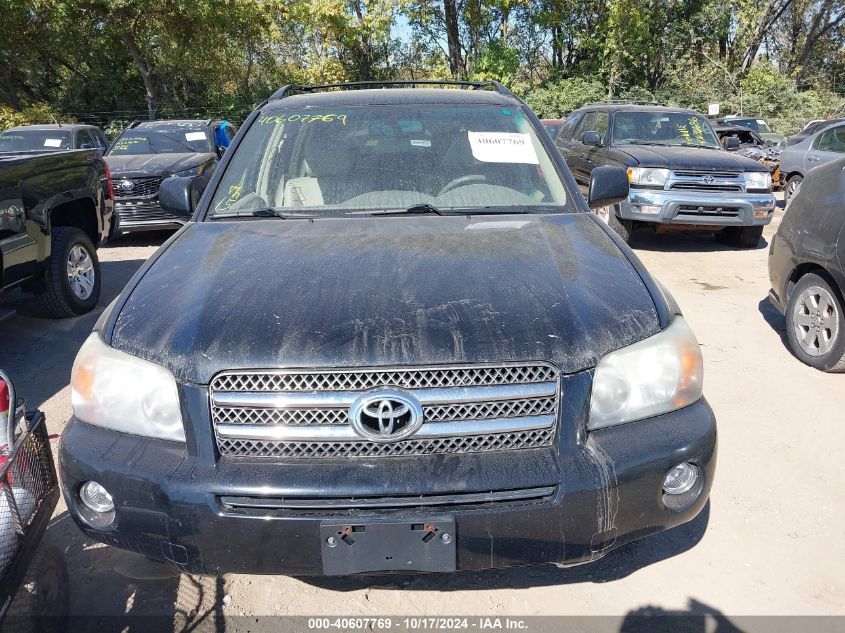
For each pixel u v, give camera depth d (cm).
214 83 3020
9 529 191
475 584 252
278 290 222
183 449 199
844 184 436
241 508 192
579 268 240
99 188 608
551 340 202
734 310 593
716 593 248
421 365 195
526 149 334
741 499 306
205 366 197
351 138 335
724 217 804
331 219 296
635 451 200
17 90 2877
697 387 219
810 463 337
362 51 3105
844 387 427
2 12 2353
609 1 2850
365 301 214
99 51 2722
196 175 873
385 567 192
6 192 461
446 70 2966
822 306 450
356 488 188
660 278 709
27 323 562
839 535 282
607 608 241
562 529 194
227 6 2539
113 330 219
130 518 197
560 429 198
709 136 934
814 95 2875
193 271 243
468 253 249
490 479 190
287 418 195
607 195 338
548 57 3291
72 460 204
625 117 938
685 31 2956
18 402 223
